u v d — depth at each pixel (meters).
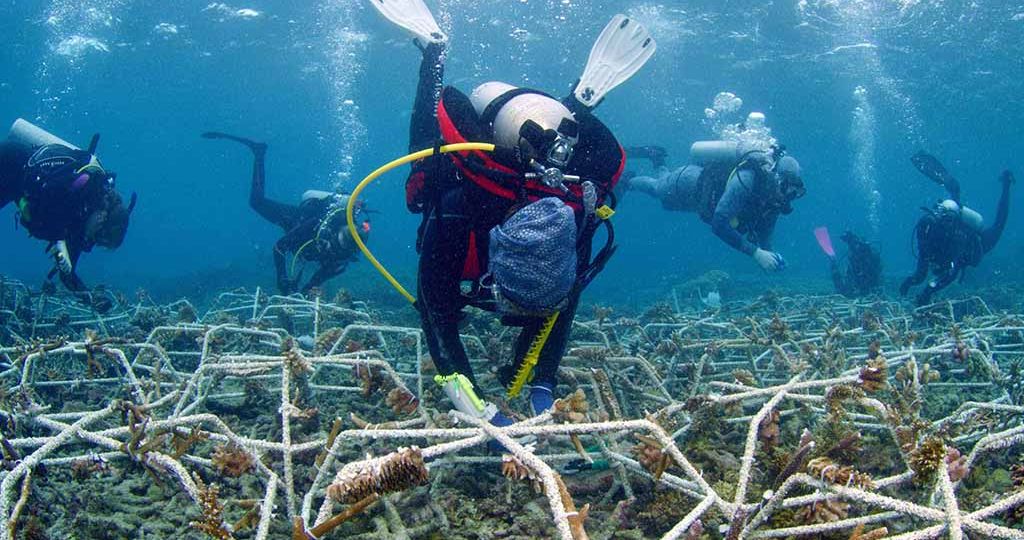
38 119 48.38
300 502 2.68
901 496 2.72
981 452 2.29
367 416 3.63
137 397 3.17
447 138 2.67
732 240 7.66
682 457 2.13
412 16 3.86
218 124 48.12
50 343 3.61
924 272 9.69
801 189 7.79
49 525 2.48
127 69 30.33
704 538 2.33
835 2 17.16
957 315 8.33
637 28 3.75
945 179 10.28
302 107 40.19
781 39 20.62
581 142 2.73
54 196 5.33
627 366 4.20
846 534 2.29
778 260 7.33
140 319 5.80
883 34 19.30
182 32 24.09
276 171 89.00
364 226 8.07
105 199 5.62
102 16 22.53
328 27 22.98
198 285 17.38
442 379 2.78
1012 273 18.17
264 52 26.62
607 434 2.87
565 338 3.07
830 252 10.73
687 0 18.16
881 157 52.62
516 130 2.54
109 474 2.87
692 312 8.25
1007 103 29.48
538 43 22.95
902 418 2.74
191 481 2.13
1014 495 1.80
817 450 2.55
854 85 26.28
